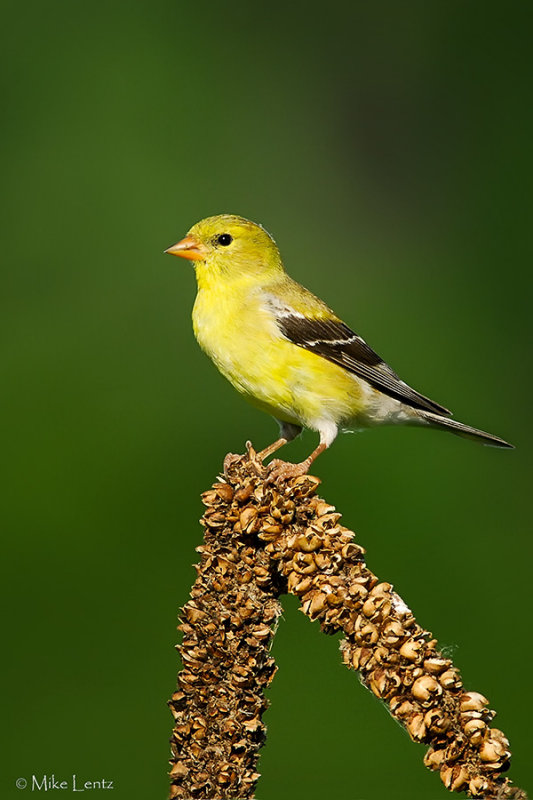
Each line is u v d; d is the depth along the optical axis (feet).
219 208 61.87
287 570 20.03
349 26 68.85
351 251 62.03
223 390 53.83
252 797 20.24
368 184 64.54
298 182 64.03
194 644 20.63
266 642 20.68
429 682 18.45
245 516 20.36
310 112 66.44
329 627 19.57
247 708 20.35
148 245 59.21
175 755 20.66
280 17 69.21
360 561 20.02
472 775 18.33
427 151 65.26
